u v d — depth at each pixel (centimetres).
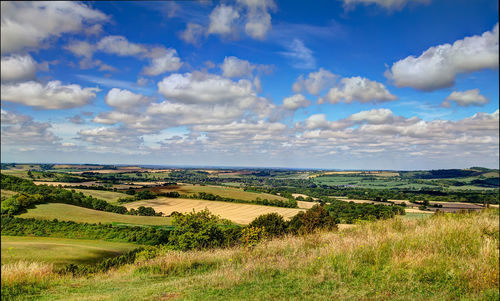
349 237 1086
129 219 8569
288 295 609
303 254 919
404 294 603
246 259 962
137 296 661
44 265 1052
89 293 761
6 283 852
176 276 893
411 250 842
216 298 613
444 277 686
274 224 3691
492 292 594
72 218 7969
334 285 656
